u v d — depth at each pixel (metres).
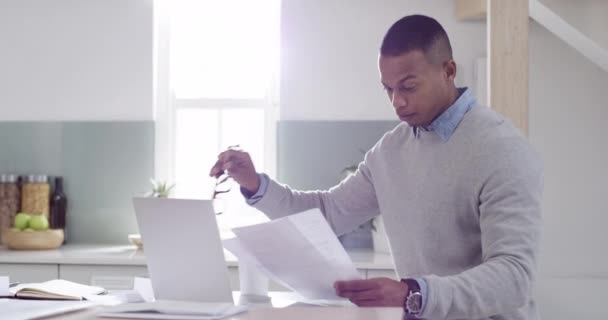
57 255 3.03
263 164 3.63
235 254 1.60
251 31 3.67
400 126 1.86
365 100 3.45
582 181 3.24
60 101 3.54
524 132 2.46
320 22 3.46
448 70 1.67
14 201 3.47
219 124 3.67
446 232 1.65
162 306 1.29
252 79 3.67
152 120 3.51
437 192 1.67
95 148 3.52
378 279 1.31
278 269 1.54
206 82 3.69
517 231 1.43
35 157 3.54
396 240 1.79
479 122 1.64
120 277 2.97
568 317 2.99
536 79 3.25
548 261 3.23
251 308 1.29
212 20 3.67
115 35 3.52
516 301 1.38
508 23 2.46
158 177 3.61
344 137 3.45
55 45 3.54
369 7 3.45
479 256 1.63
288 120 3.47
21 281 2.99
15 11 3.54
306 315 1.18
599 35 2.72
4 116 3.54
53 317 1.28
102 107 3.53
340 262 1.43
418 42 1.59
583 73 3.23
